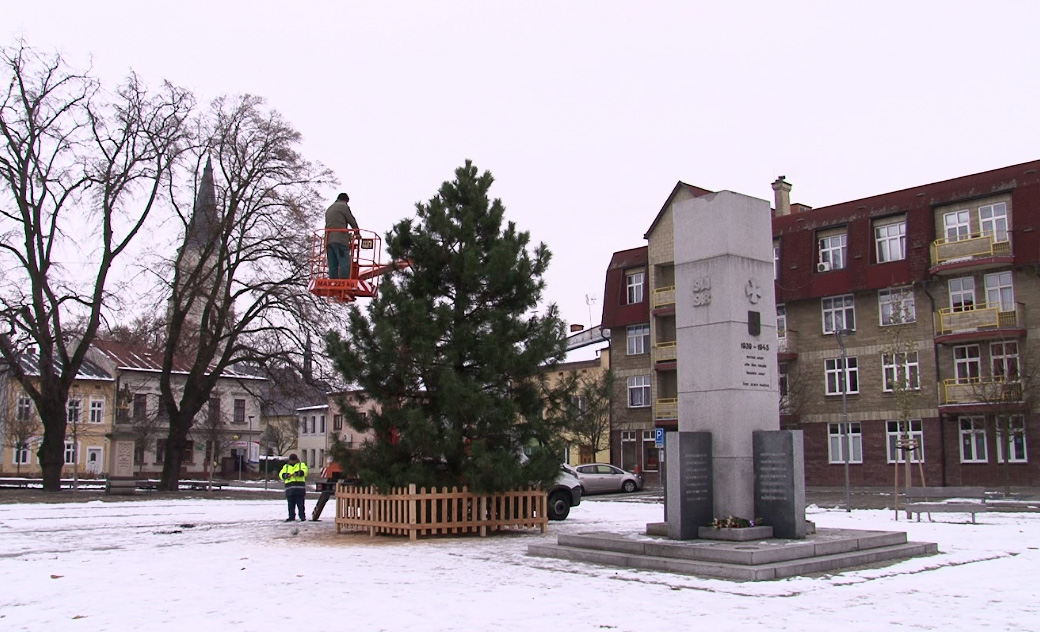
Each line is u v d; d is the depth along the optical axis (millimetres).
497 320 19969
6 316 37781
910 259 44750
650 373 55406
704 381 16219
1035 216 40812
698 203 16781
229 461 83875
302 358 41719
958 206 43812
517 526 20406
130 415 76312
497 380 19766
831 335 48125
